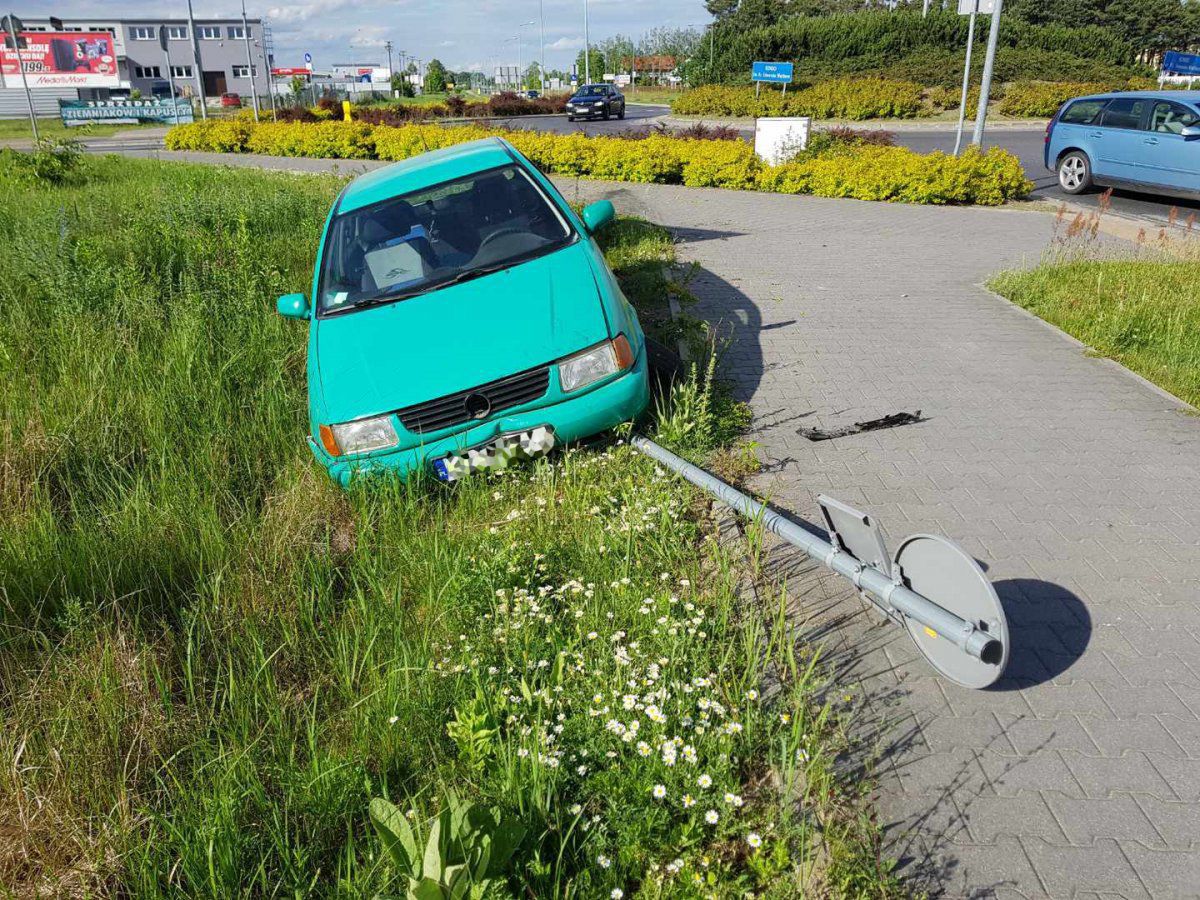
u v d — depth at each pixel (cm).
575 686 334
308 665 375
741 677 343
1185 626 367
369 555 435
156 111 5431
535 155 2000
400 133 2578
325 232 617
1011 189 1527
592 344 494
